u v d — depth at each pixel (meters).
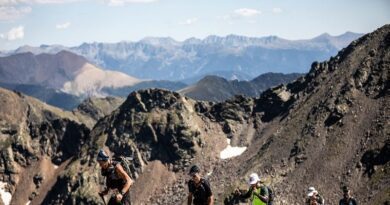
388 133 189.88
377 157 182.25
